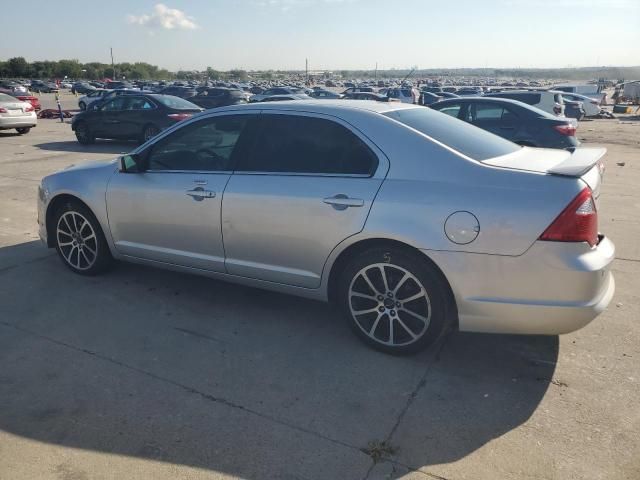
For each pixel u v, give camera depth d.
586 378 3.24
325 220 3.44
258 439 2.70
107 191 4.43
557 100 14.46
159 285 4.66
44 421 2.83
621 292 4.58
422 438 2.71
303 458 2.57
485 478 2.44
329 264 3.53
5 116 16.56
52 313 4.10
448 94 30.92
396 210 3.22
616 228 6.68
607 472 2.47
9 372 3.28
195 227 4.02
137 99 14.70
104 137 15.01
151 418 2.86
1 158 12.23
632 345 3.64
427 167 3.26
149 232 4.29
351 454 2.60
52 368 3.34
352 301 3.55
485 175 3.13
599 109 29.00
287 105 3.82
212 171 3.95
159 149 4.25
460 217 3.07
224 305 4.28
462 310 3.17
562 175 3.00
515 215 2.97
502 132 9.90
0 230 6.31
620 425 2.80
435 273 3.21
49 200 4.78
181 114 14.56
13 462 2.53
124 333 3.80
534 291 3.01
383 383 3.20
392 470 2.49
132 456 2.58
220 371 3.32
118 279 4.78
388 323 3.47
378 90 37.78
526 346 3.63
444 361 3.44
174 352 3.55
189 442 2.68
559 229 2.91
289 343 3.68
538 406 2.96
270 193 3.63
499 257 3.01
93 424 2.81
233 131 3.93
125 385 3.16
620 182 10.00
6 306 4.21
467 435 2.73
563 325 3.01
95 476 2.45
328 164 3.53
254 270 3.86
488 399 3.03
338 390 3.13
